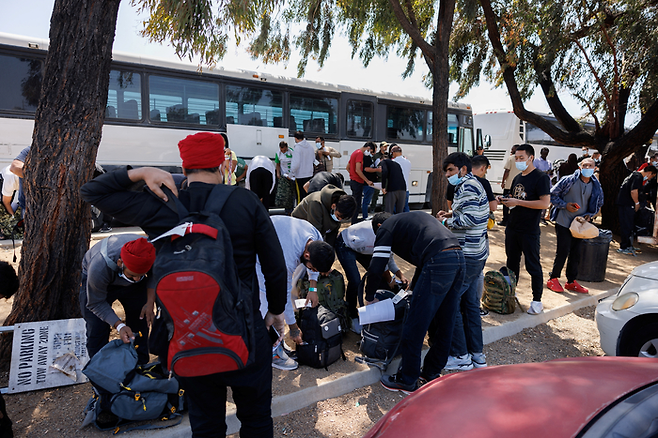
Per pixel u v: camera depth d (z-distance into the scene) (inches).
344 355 148.9
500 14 425.4
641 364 73.9
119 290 113.9
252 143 386.6
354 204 157.8
